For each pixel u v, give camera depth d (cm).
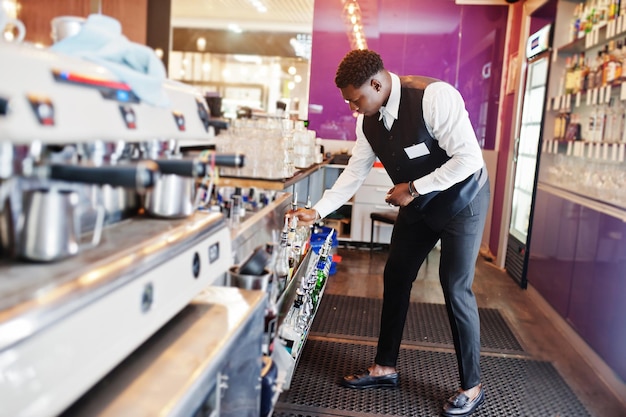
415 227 274
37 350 79
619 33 334
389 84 251
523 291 489
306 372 304
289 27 722
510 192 559
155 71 134
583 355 347
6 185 99
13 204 100
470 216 257
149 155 145
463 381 268
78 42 126
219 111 289
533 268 469
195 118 166
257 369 159
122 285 102
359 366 315
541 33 491
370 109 253
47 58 100
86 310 91
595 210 341
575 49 440
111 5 612
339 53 675
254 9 716
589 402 287
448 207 256
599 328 322
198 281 138
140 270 110
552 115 471
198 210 168
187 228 140
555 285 407
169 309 121
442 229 262
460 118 241
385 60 670
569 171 442
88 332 91
